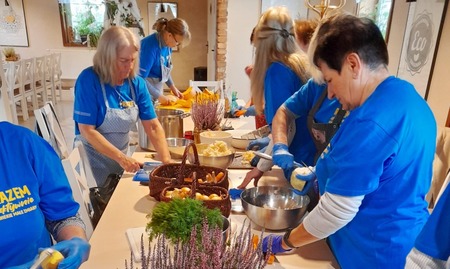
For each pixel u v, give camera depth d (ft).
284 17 5.26
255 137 6.97
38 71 19.77
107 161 6.66
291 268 3.39
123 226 4.05
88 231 4.86
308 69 4.85
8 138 3.04
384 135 2.60
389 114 2.64
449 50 7.73
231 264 2.29
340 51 2.71
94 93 6.03
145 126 6.70
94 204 5.52
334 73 2.85
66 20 24.91
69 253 2.95
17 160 3.03
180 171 4.50
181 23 10.77
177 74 27.48
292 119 5.13
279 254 3.57
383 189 2.85
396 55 10.41
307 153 5.32
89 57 24.47
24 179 3.04
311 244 3.77
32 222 3.04
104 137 6.27
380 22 11.60
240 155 6.44
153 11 25.55
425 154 2.81
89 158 6.56
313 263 3.49
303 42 5.66
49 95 23.30
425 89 8.59
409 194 2.83
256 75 5.60
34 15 24.62
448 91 7.72
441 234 2.21
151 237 3.11
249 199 4.46
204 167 4.90
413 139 2.70
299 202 4.31
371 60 2.71
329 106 4.40
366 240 3.01
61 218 3.38
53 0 24.41
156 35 10.85
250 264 2.32
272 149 4.84
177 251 2.45
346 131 2.77
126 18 17.44
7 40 24.97
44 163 3.23
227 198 4.06
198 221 3.03
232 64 16.03
